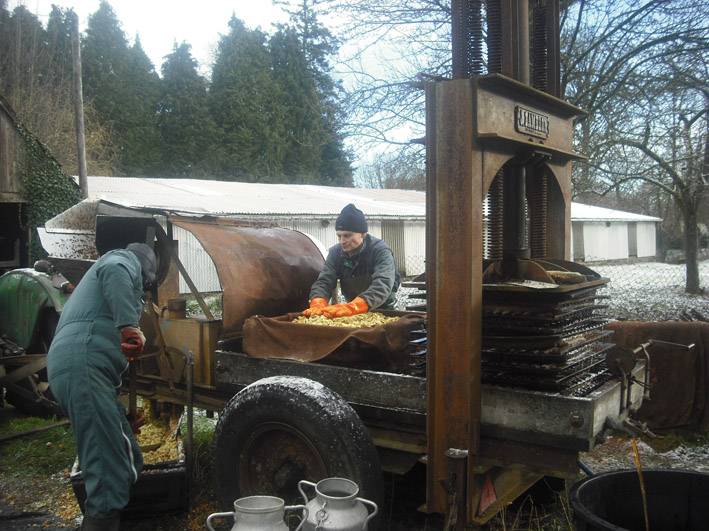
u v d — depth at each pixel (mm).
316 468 3111
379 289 4176
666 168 9602
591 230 33719
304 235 4875
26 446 5152
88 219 4789
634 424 2908
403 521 3531
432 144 2834
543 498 3682
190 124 42438
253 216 19391
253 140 40469
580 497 2562
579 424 2643
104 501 3053
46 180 14531
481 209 2828
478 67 3033
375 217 23078
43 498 4234
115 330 3191
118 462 3113
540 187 3512
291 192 25828
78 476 3467
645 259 38875
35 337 5926
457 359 2816
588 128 7250
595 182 8875
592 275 3334
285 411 3082
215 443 3373
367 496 2949
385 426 3281
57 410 5840
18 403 6035
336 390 3365
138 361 4273
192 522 3641
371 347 3387
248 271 4094
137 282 3301
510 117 2971
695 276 16094
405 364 3512
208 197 21078
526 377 2869
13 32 30000
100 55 43062
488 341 2953
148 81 45188
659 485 2836
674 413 4637
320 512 2346
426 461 3082
